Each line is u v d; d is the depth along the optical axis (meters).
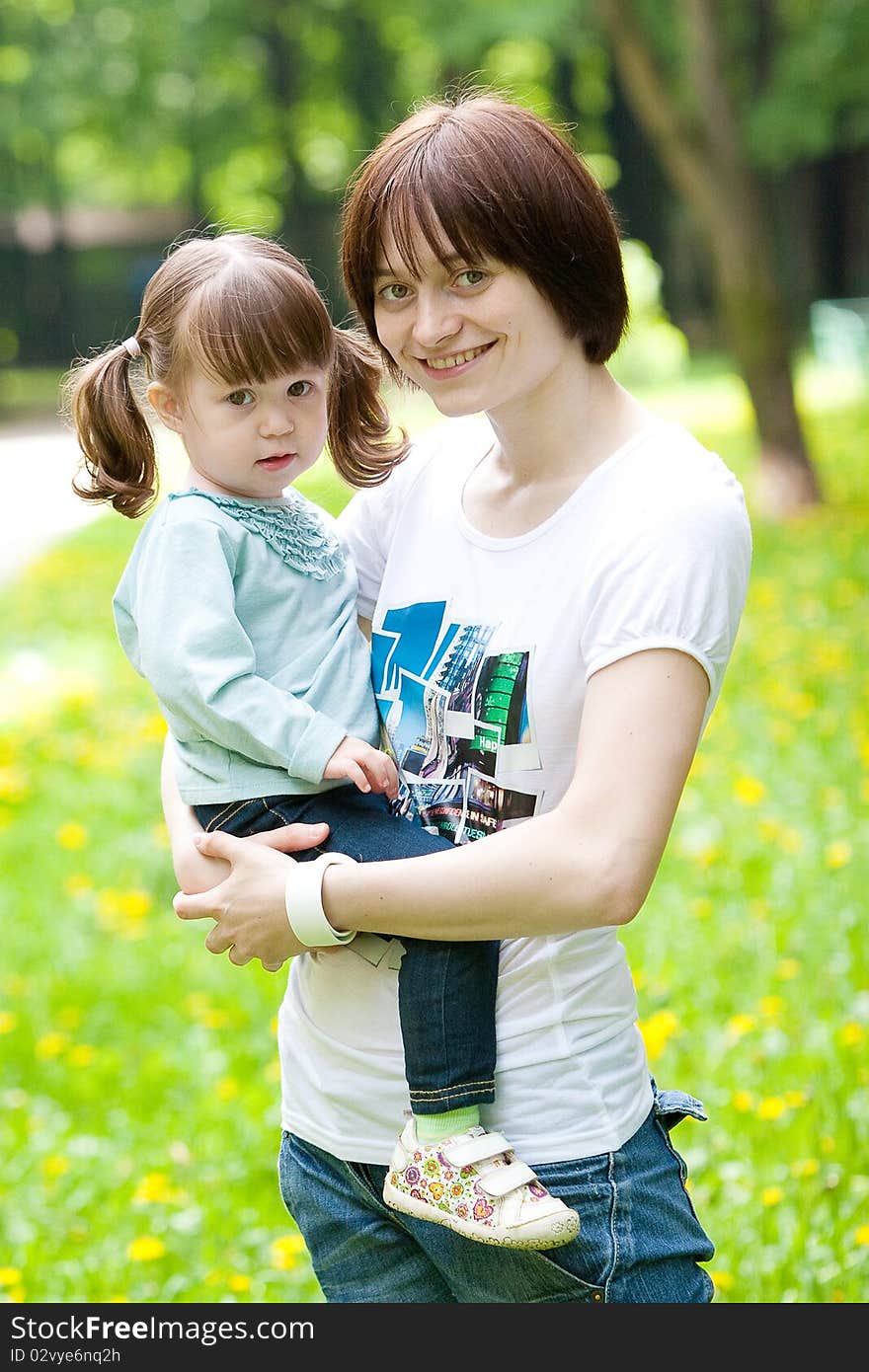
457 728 2.12
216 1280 3.44
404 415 17.12
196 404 2.24
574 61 29.61
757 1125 3.70
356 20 31.42
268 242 2.29
